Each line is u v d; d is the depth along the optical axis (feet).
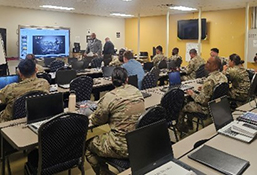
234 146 6.31
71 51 34.42
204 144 6.39
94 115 7.80
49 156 6.70
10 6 28.35
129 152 4.64
